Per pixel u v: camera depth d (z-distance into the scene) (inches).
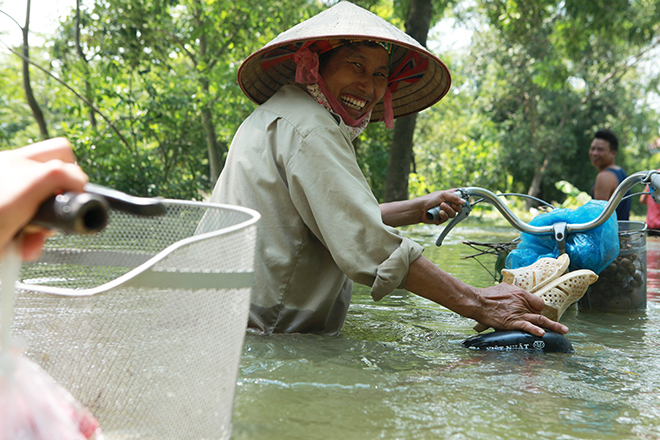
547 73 609.6
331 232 72.8
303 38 82.6
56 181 19.6
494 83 973.2
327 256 80.2
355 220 72.7
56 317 37.3
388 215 95.9
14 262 21.0
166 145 462.6
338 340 75.1
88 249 47.1
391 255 72.0
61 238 46.9
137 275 35.3
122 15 423.5
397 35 86.1
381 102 111.7
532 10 511.8
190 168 467.5
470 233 315.3
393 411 47.9
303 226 78.0
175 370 35.8
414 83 108.4
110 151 413.7
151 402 36.1
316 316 79.0
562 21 556.1
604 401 52.3
